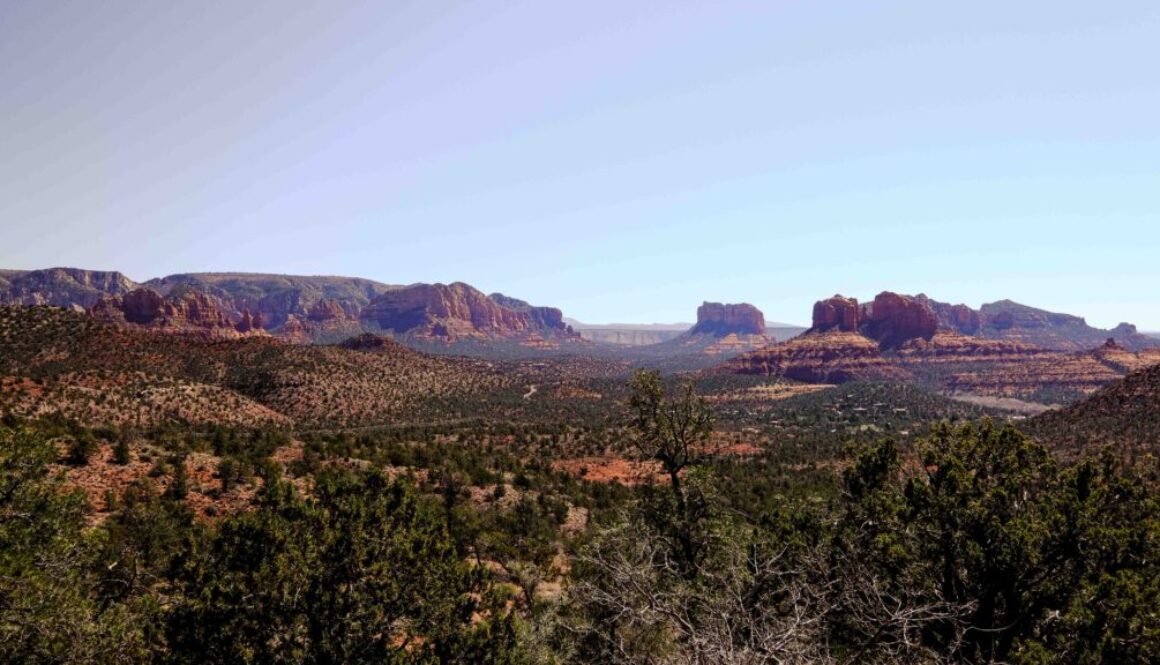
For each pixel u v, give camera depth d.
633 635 10.72
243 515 10.58
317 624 9.84
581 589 13.13
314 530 10.57
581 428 89.75
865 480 16.94
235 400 78.69
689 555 19.31
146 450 33.78
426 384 129.25
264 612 9.66
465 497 37.81
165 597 13.49
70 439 31.75
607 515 34.44
